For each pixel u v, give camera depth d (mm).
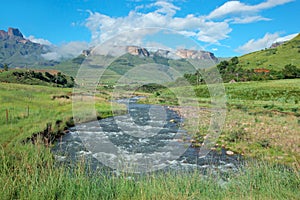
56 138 12328
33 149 7258
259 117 18391
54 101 22594
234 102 27562
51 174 5031
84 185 4887
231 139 12078
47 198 4379
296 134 12961
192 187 5125
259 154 10266
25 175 4977
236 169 8305
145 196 4520
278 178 5520
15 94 23734
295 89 34031
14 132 11281
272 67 65438
